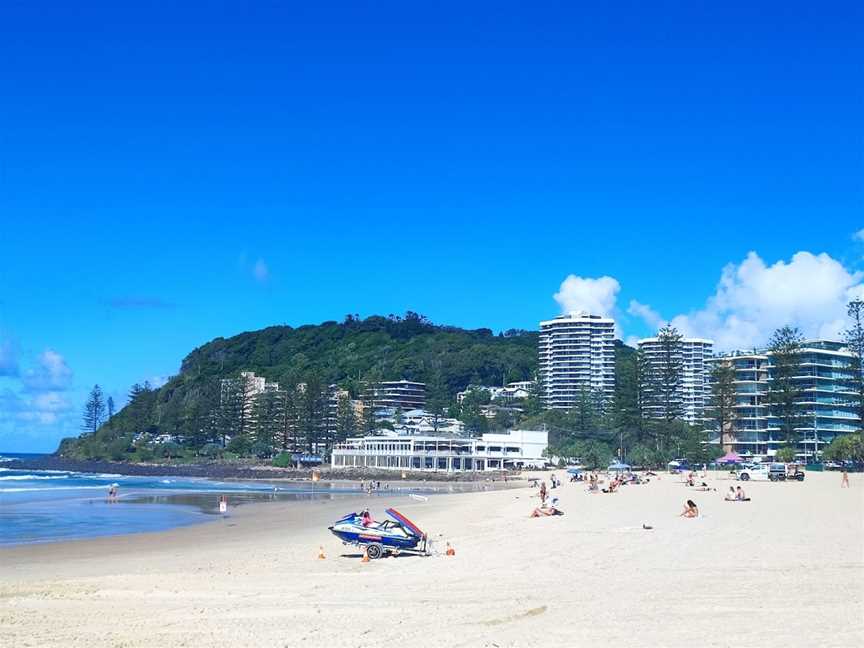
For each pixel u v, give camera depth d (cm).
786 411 13462
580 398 18312
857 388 12962
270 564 2767
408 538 2858
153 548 3534
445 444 17112
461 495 8769
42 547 3578
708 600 1762
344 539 2877
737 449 16025
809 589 1881
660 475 11494
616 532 3472
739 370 16450
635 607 1700
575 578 2169
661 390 15200
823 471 11512
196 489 10512
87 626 1630
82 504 6725
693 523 3838
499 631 1499
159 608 1830
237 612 1762
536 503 6147
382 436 17962
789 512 4506
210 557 3092
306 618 1672
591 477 8369
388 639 1453
